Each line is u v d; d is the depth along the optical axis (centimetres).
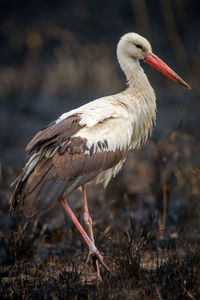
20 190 919
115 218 1230
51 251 1095
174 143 1325
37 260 1095
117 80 3116
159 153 1300
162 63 1114
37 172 898
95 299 815
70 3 4388
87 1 4322
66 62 3309
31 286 904
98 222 1220
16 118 2630
